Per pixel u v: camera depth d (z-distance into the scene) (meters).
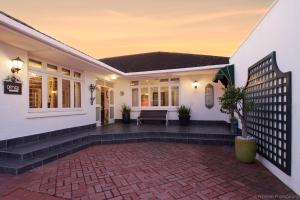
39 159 4.93
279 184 3.78
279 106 4.02
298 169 3.30
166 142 7.86
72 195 3.35
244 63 6.69
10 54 5.58
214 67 9.35
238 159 5.27
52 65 7.48
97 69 8.97
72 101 8.49
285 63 3.79
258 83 5.23
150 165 4.95
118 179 4.04
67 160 5.39
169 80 11.62
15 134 5.71
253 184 3.79
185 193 3.42
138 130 8.86
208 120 10.89
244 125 5.31
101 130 8.90
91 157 5.70
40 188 3.61
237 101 5.42
